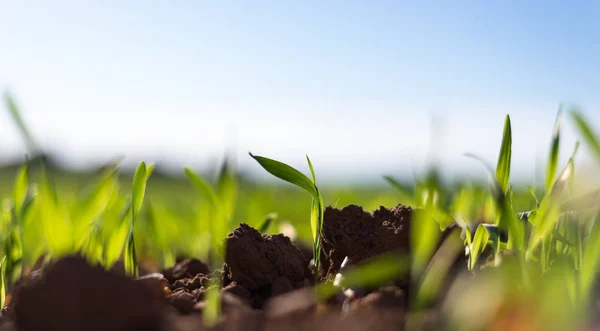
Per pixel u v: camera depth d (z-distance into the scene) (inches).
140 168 15.5
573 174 15.1
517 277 13.3
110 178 16.7
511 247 14.8
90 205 16.5
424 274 14.1
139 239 26.1
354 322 12.7
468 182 21.5
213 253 19.5
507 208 13.7
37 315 11.5
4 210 21.8
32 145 14.9
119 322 11.6
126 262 15.6
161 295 14.7
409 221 15.2
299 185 15.2
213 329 12.6
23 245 18.2
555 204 13.6
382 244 15.1
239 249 15.4
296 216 32.7
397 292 13.6
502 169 15.0
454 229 15.3
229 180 18.9
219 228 19.3
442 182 19.4
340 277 14.7
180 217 31.9
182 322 13.0
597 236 13.1
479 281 13.7
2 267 17.1
